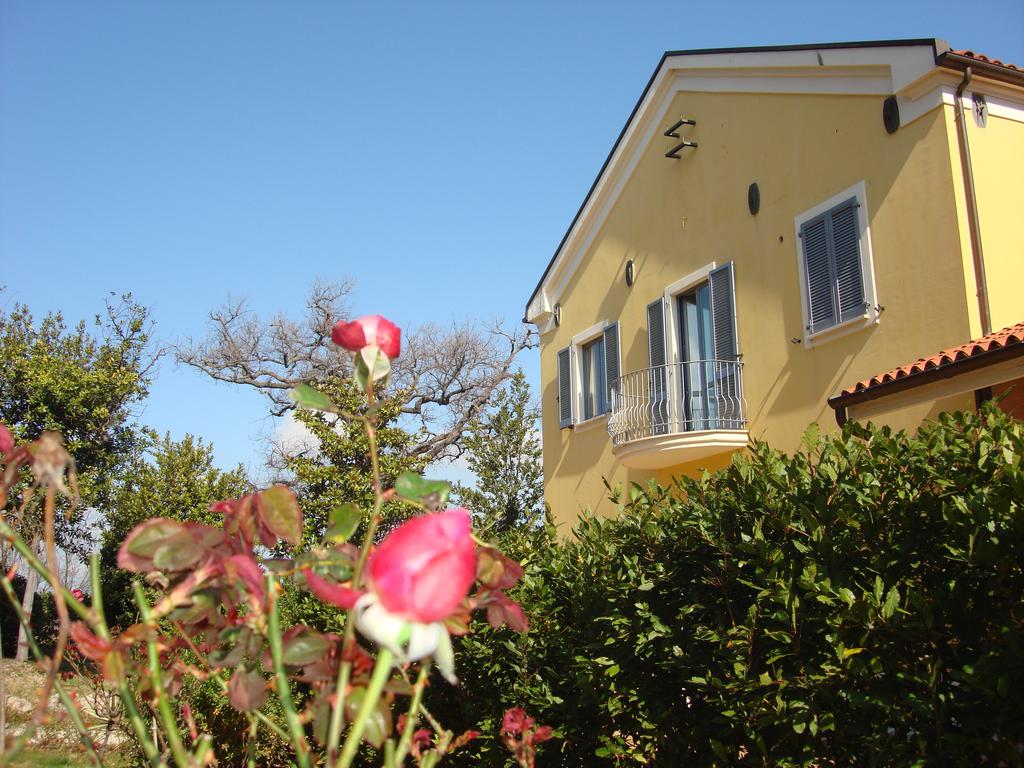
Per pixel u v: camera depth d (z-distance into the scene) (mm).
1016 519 2902
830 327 9852
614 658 4516
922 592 3273
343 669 1412
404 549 1239
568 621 5211
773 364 10727
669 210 13102
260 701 1697
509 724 2182
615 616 4508
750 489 4105
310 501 18812
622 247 14352
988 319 8352
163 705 1479
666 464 12250
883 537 3488
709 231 12133
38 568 1427
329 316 30953
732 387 11320
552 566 5395
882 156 9477
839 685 3295
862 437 3951
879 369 9258
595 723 4750
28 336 22734
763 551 3773
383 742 1459
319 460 19531
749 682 3609
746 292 11289
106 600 18375
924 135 9016
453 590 1229
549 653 5148
